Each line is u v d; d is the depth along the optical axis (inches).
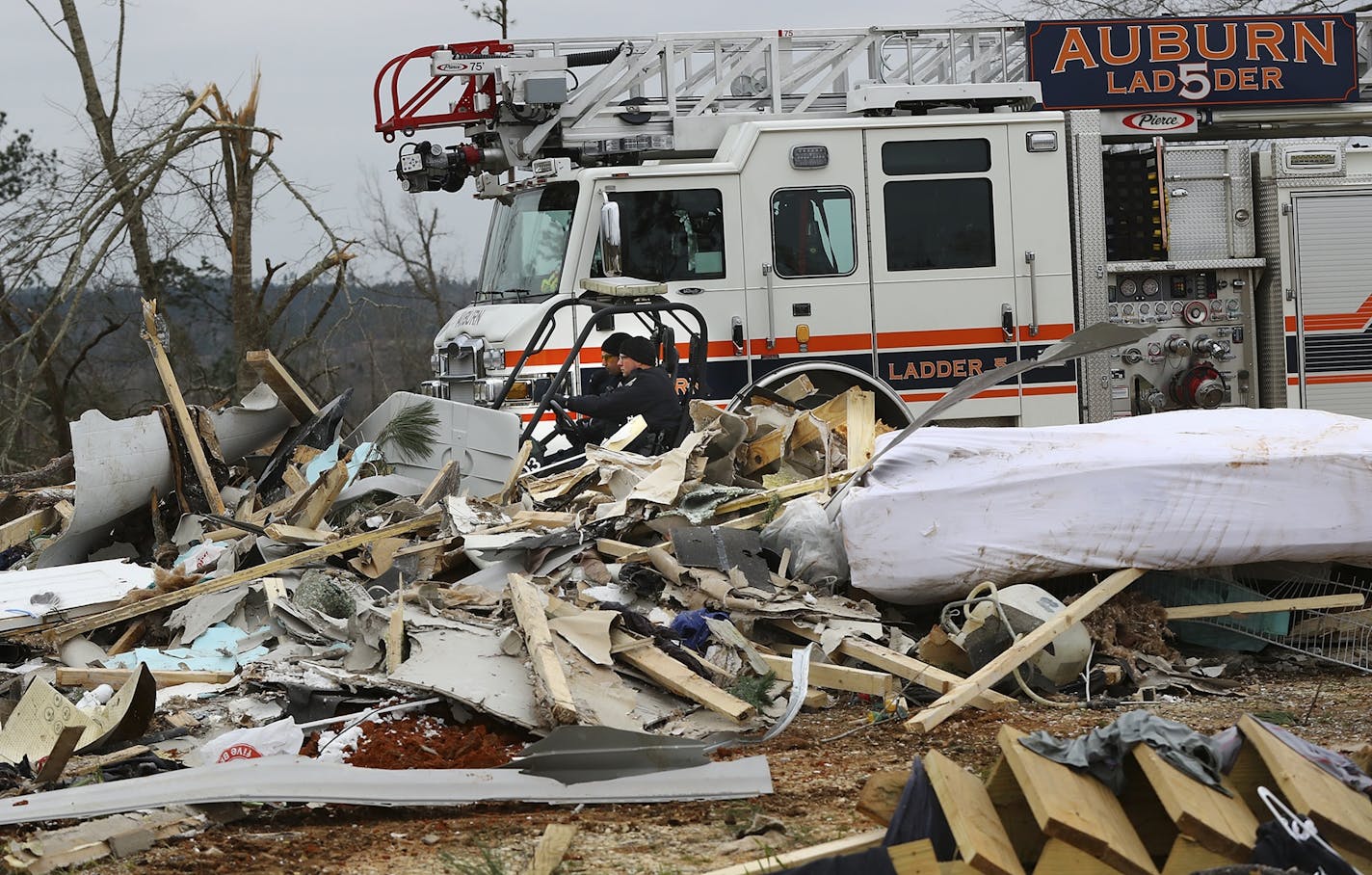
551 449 414.3
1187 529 271.6
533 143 461.1
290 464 402.9
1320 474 272.7
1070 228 462.6
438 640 247.1
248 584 301.1
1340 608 282.7
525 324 426.0
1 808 185.9
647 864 165.5
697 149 470.3
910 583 276.5
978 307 455.5
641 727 226.7
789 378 443.8
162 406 399.9
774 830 177.0
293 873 166.2
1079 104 474.6
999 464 279.1
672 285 438.9
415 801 191.2
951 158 454.3
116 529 388.8
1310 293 478.3
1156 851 150.9
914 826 149.3
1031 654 251.4
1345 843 140.4
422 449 400.2
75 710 227.5
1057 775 146.7
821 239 448.1
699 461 343.9
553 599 253.0
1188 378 472.4
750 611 270.4
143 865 169.9
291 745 222.7
